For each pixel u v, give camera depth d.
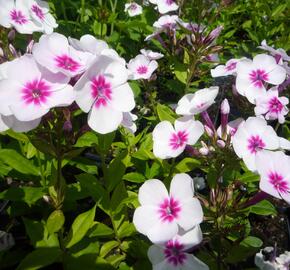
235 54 0.37
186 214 0.12
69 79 0.11
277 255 0.20
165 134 0.16
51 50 0.12
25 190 0.16
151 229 0.12
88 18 0.33
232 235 0.17
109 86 0.12
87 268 0.14
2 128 0.11
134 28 0.33
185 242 0.12
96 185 0.16
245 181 0.18
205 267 0.12
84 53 0.12
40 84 0.11
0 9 0.17
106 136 0.15
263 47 0.20
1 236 0.17
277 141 0.14
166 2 0.28
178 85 0.28
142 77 0.23
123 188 0.15
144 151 0.19
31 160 0.18
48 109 0.11
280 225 0.22
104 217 0.20
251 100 0.17
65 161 0.17
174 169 0.17
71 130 0.12
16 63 0.11
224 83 0.33
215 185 0.15
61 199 0.13
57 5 0.34
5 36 0.18
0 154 0.16
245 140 0.14
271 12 0.38
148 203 0.12
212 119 0.30
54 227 0.13
